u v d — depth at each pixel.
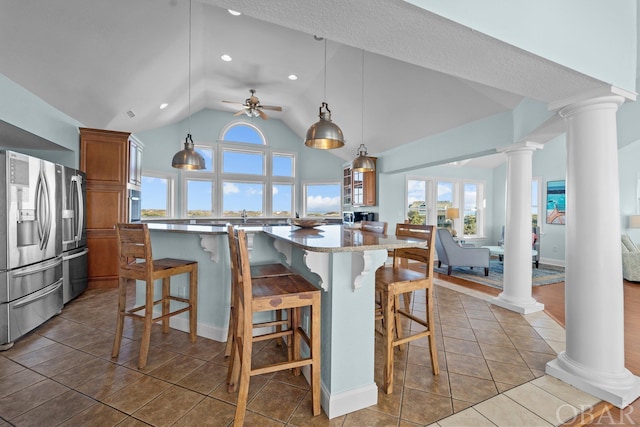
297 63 4.32
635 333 2.68
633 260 4.66
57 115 3.57
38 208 2.71
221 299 2.48
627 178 5.72
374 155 6.16
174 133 6.26
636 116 3.94
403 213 6.49
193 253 2.62
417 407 1.65
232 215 6.95
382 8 1.11
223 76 4.80
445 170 7.22
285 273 2.00
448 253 5.09
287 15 1.17
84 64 3.06
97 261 4.04
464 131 3.95
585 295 1.85
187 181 6.48
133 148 4.54
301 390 1.80
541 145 3.20
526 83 1.76
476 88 3.32
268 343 2.44
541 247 6.48
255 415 1.57
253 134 7.14
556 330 2.71
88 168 4.01
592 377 1.78
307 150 7.52
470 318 3.03
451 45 1.38
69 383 1.85
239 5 1.11
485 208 7.70
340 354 1.61
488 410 1.62
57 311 3.01
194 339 2.45
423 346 2.40
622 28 1.83
